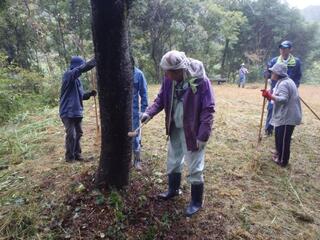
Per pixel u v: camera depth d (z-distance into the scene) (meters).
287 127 5.32
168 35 22.56
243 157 5.81
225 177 4.99
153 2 20.56
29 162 5.48
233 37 28.67
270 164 5.56
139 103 5.06
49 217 3.70
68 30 17.88
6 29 16.31
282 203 4.33
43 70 17.28
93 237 3.40
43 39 17.36
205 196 4.36
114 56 3.33
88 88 14.70
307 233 3.73
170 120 3.79
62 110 5.14
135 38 20.56
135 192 4.05
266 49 36.84
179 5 21.23
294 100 5.23
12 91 10.81
